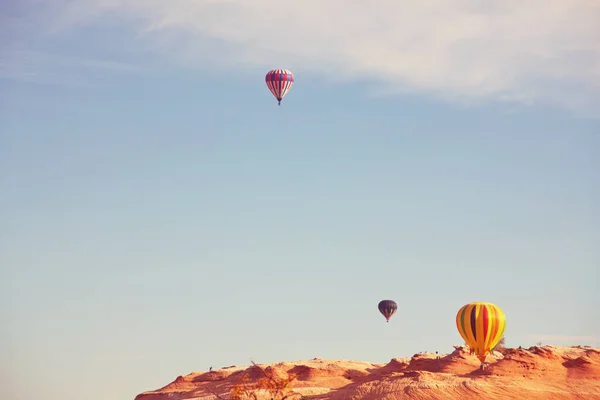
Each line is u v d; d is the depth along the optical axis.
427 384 131.38
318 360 178.25
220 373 176.62
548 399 127.00
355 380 164.25
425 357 163.50
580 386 131.25
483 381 131.25
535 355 140.00
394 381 135.88
